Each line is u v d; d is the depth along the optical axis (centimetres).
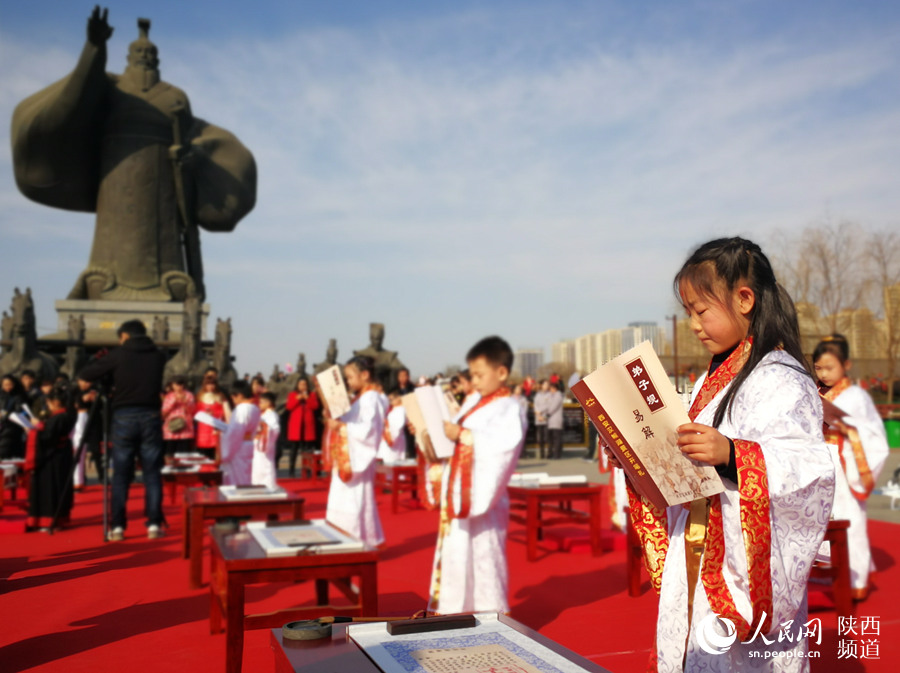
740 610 187
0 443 1195
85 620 527
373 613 395
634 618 523
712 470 190
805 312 3500
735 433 200
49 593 613
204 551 824
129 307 2994
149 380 900
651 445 195
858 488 562
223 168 3366
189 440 1565
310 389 1842
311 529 467
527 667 162
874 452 563
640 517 223
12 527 941
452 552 465
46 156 3150
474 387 489
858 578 560
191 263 3319
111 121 3169
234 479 1084
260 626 381
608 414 198
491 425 466
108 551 812
